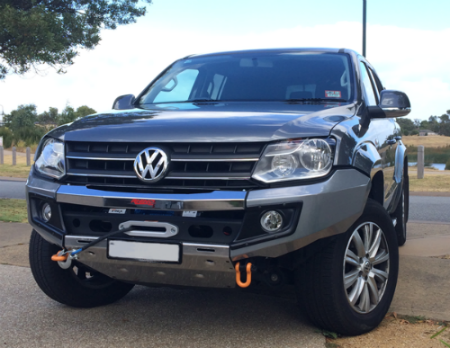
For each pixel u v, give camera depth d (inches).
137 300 148.3
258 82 158.1
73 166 119.7
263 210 104.8
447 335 119.5
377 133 143.4
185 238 108.7
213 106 144.7
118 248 112.3
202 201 106.0
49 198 119.3
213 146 109.1
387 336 119.4
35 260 134.0
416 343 114.9
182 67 179.2
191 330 123.9
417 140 2511.1
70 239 116.8
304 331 121.8
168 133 112.8
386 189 158.9
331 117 123.6
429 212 327.6
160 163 109.6
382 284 128.0
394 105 145.9
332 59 165.3
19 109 1665.8
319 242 112.3
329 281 113.3
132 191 112.0
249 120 116.0
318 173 107.5
